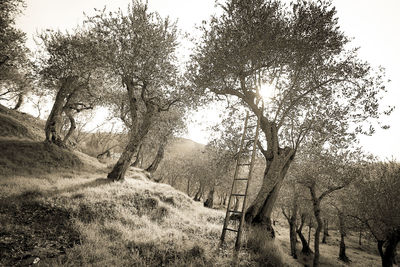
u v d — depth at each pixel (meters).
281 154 16.09
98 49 16.78
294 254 23.80
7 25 18.77
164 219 11.42
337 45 14.70
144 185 18.02
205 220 13.25
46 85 24.94
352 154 20.02
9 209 8.27
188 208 15.77
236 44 14.70
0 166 14.82
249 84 18.05
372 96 15.54
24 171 15.43
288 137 19.78
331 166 19.91
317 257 19.80
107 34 16.88
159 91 20.94
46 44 22.69
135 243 7.52
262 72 15.90
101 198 11.34
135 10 18.30
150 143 33.91
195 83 18.00
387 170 20.06
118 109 29.67
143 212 11.54
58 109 23.81
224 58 15.05
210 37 16.47
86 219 8.88
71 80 23.78
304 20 13.76
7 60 23.55
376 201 18.75
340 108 16.88
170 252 7.36
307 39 14.20
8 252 5.70
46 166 18.70
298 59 14.72
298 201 26.56
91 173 21.38
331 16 13.82
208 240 9.23
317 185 22.50
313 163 21.25
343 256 29.09
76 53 19.92
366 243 42.19
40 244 6.42
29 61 23.86
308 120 17.88
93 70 20.08
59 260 5.67
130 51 17.62
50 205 9.21
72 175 17.83
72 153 23.80
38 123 34.59
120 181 17.11
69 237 7.20
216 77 16.95
